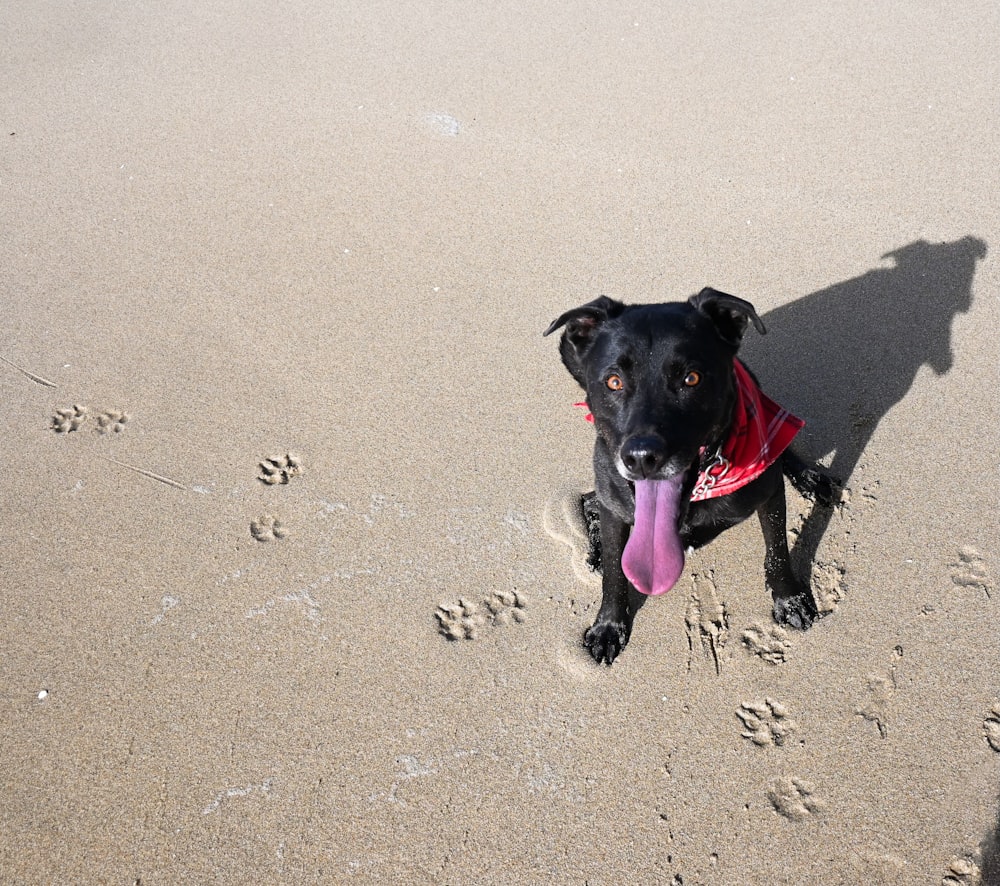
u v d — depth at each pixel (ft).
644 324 3.66
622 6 8.19
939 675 3.82
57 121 7.38
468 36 8.01
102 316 5.70
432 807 3.65
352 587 4.35
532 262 5.83
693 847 3.49
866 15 7.65
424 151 6.76
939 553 4.20
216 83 7.70
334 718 3.92
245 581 4.39
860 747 3.67
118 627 4.25
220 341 5.51
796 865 3.42
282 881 3.51
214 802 3.71
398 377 5.24
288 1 8.86
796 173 6.20
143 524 4.63
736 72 7.15
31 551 4.54
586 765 3.73
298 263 5.98
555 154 6.59
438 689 3.99
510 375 5.20
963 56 7.00
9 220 6.44
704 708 3.85
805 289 5.44
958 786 3.53
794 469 4.49
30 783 3.78
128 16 8.79
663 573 3.62
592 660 4.03
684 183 6.24
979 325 5.08
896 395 4.83
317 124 7.12
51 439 5.03
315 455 4.89
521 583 4.32
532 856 3.51
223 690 4.02
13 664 4.13
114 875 3.54
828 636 4.00
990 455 4.50
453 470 4.77
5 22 8.78
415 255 5.98
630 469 3.50
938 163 6.12
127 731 3.92
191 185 6.64
